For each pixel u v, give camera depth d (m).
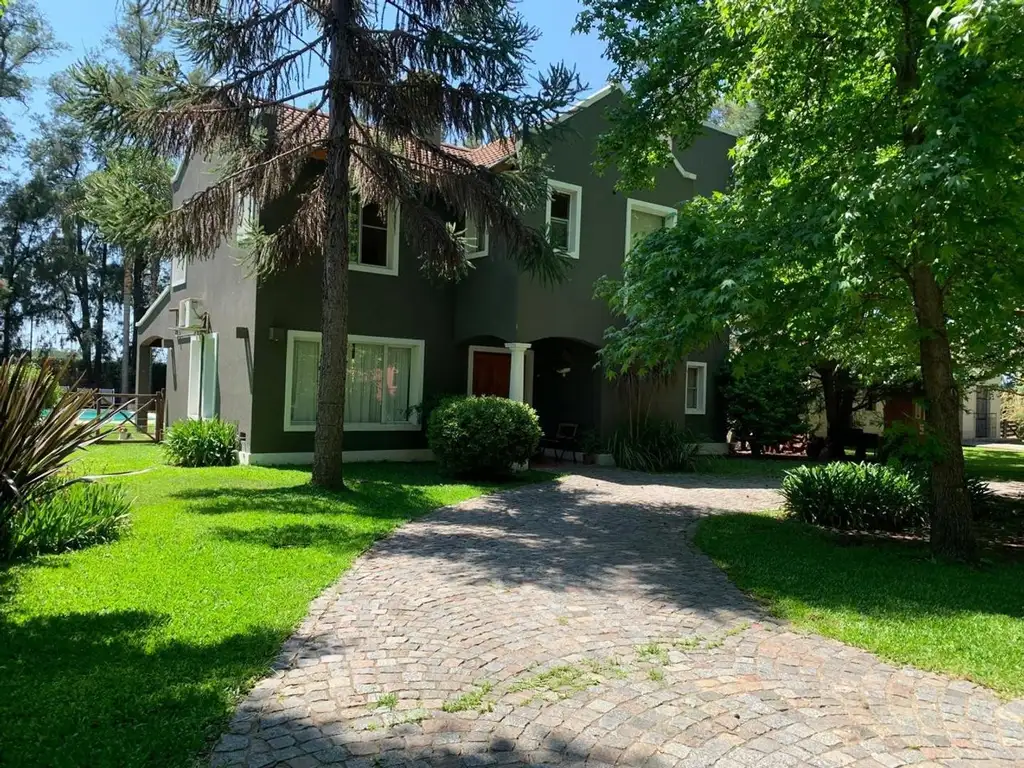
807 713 3.61
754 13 6.99
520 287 13.55
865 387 17.77
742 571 6.42
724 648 4.50
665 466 14.79
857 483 8.85
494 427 11.71
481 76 9.84
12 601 4.89
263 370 13.24
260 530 7.33
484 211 10.62
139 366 20.61
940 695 3.87
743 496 11.41
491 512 9.29
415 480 11.77
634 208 15.52
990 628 4.90
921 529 8.80
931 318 7.20
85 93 9.41
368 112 10.21
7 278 34.88
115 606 4.84
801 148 7.61
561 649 4.43
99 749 2.99
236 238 12.26
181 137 9.89
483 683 3.88
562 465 14.77
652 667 4.17
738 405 18.53
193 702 3.46
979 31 4.41
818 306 6.52
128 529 7.19
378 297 14.33
